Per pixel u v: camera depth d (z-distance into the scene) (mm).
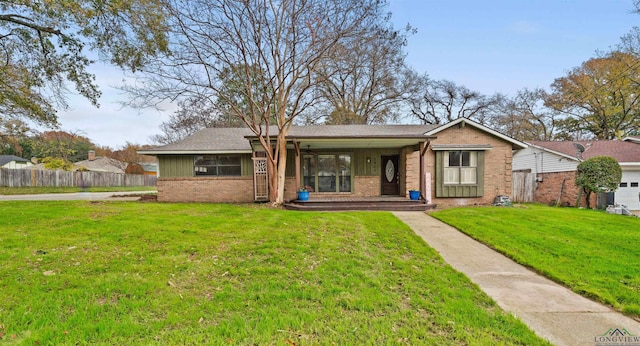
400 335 2664
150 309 3047
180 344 2471
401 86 23594
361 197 12586
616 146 15883
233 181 12883
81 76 9953
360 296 3426
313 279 3895
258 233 6105
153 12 9273
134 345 2443
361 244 5613
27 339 2461
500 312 3203
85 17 8211
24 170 22734
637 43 16859
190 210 9000
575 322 3047
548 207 11742
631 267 4574
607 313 3254
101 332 2598
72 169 31891
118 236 5543
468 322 2916
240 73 11680
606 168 11719
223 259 4566
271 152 11375
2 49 9078
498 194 12578
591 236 6461
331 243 5527
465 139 12523
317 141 11305
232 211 9047
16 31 8938
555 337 2754
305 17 10539
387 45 12656
